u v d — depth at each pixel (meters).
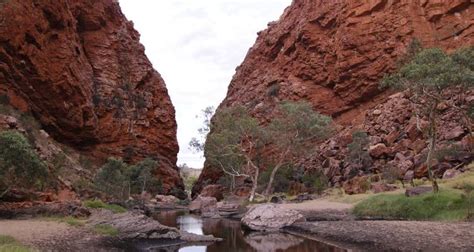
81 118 70.81
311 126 58.94
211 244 22.50
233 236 26.25
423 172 47.91
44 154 46.84
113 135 82.75
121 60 94.12
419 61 31.83
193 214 48.91
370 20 81.19
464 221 24.09
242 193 70.56
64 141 69.81
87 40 88.31
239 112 66.44
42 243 18.25
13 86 56.47
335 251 19.36
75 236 20.75
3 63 54.97
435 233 20.66
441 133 53.09
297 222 30.47
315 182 59.78
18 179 27.73
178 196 91.31
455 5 74.00
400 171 49.59
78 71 73.38
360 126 72.19
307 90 87.31
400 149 56.94
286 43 99.25
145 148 89.50
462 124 51.34
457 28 73.19
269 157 76.44
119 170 57.66
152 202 70.00
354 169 59.53
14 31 56.72
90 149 75.94
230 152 64.94
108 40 92.38
